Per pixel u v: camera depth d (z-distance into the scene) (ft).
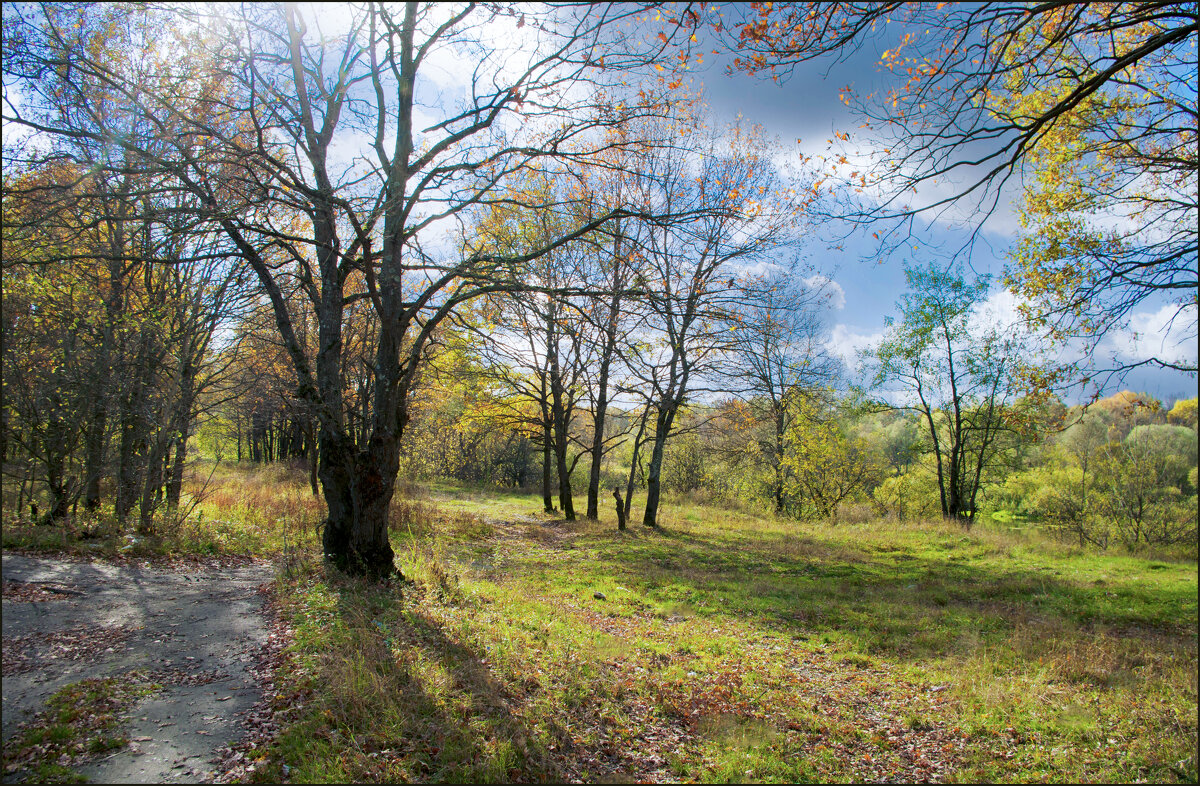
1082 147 33.76
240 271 42.80
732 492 116.47
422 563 37.09
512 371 73.56
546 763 15.67
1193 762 16.48
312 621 23.81
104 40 32.04
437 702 17.71
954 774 16.53
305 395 32.48
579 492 124.77
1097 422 92.02
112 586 28.07
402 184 30.53
